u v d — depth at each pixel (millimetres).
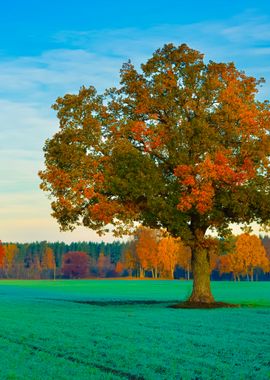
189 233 39656
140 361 15969
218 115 40500
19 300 54625
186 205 37844
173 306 42219
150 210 39875
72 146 41062
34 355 17281
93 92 43312
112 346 19016
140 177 38344
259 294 74250
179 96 41438
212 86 40750
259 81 42531
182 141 39562
